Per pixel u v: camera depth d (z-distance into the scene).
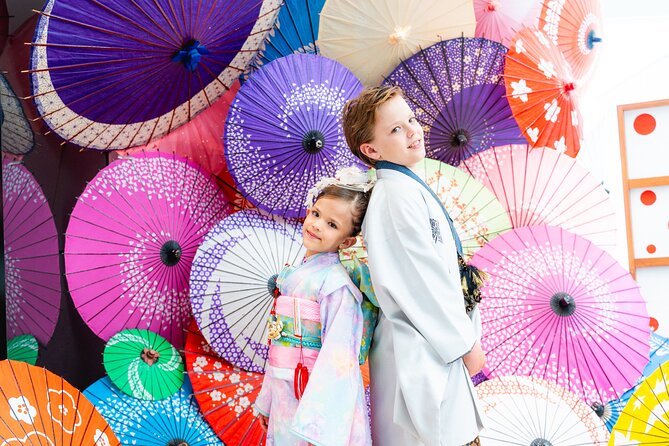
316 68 2.89
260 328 2.74
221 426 2.63
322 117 2.85
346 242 1.98
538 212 3.46
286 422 1.87
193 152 3.13
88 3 2.21
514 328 3.00
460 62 3.23
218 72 2.82
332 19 3.04
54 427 1.90
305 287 1.89
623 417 2.39
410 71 3.24
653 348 3.38
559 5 3.66
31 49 2.21
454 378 1.73
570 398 2.78
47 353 2.65
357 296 1.87
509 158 3.48
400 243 1.74
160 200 2.76
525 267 3.08
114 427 2.44
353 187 1.94
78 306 2.51
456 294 1.71
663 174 4.27
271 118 2.79
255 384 2.73
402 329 1.73
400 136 1.86
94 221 2.58
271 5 2.73
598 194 3.54
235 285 2.72
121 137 2.71
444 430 1.68
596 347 3.01
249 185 2.84
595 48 3.84
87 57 2.31
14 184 2.50
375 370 1.89
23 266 2.52
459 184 3.21
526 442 2.64
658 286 4.25
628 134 4.36
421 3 3.07
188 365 2.69
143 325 2.69
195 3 2.42
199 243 2.87
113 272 2.60
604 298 3.08
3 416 1.79
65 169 2.81
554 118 3.30
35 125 2.64
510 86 3.19
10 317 2.44
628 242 4.29
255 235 2.82
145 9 2.32
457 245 1.90
